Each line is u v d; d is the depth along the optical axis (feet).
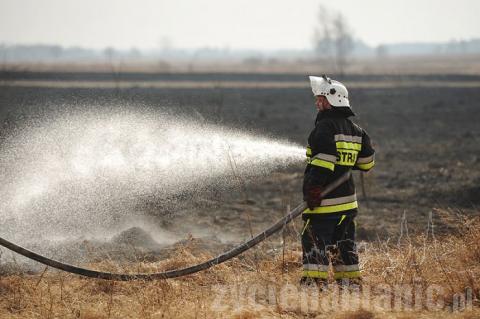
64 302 41.78
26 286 44.45
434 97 260.83
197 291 42.42
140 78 341.62
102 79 304.71
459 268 44.78
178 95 196.85
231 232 68.33
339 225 43.06
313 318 38.06
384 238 65.26
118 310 39.73
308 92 278.26
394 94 271.08
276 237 64.75
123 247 59.06
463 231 53.42
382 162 118.42
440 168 110.11
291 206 81.51
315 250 42.04
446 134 160.86
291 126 166.81
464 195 85.46
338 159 42.09
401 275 43.78
